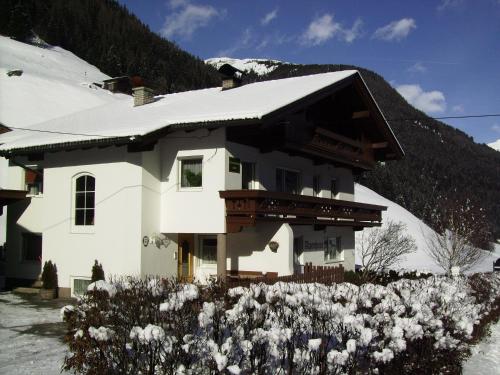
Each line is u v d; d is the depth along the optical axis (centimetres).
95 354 566
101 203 1562
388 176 8462
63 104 5462
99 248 1552
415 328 700
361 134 2239
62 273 1612
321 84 1752
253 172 1662
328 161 2030
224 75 2114
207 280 1130
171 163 1555
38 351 887
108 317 611
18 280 1758
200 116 1447
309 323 631
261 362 526
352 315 643
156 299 648
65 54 9681
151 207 1527
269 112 1370
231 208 1453
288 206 1614
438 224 4528
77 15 12425
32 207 1742
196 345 517
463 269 3034
